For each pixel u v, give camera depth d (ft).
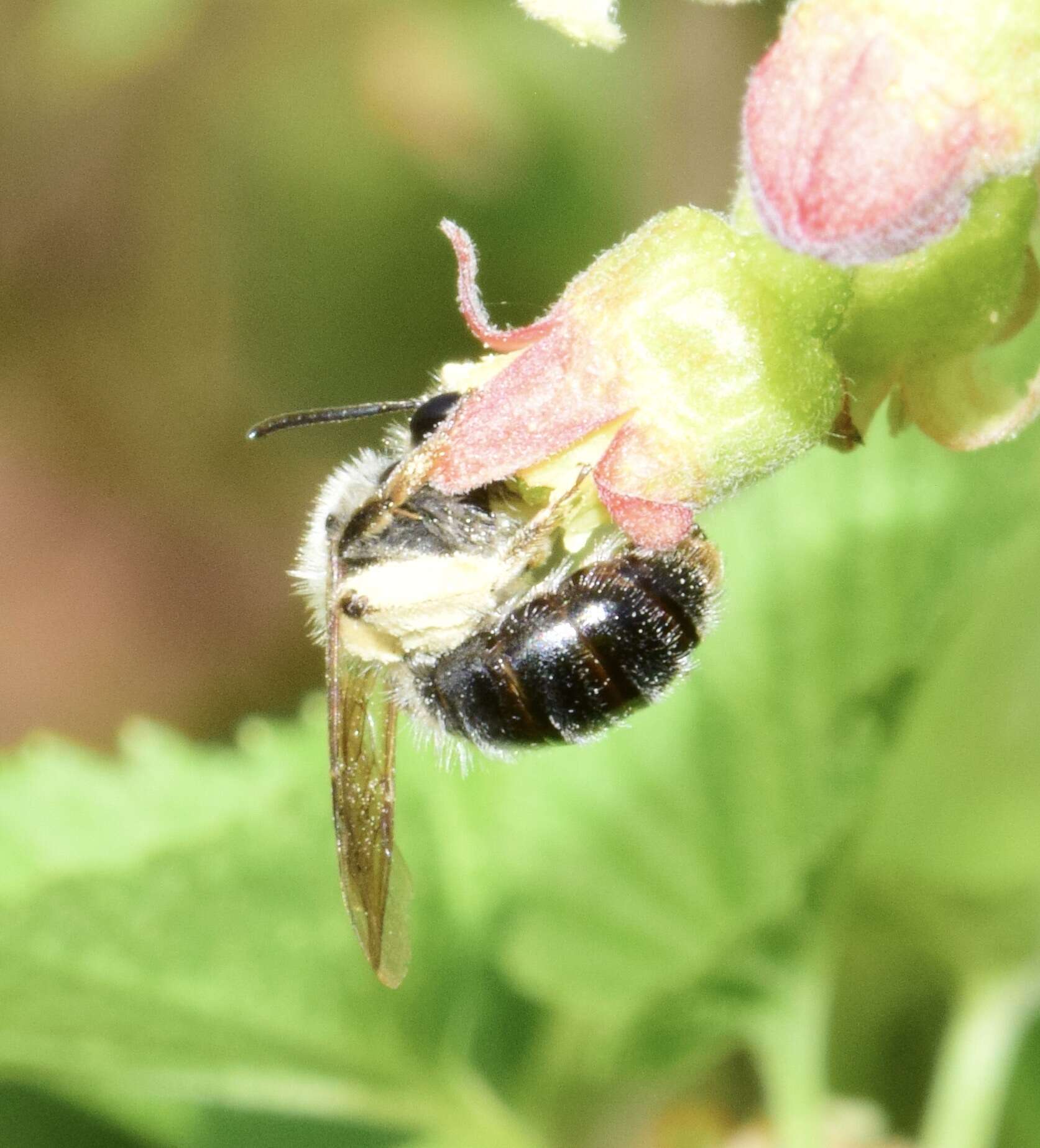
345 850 0.27
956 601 0.30
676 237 0.26
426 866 0.31
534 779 0.32
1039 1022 0.32
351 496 0.28
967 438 0.26
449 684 0.27
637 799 0.32
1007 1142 0.32
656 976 0.31
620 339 0.25
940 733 0.30
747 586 0.31
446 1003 0.31
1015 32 0.24
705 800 0.31
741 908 0.31
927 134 0.24
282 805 0.30
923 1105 0.31
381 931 0.27
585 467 0.25
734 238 0.26
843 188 0.24
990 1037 0.30
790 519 0.31
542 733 0.27
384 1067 0.31
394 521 0.28
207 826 0.30
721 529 0.32
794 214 0.24
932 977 0.31
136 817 0.31
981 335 0.26
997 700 0.30
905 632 0.31
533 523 0.26
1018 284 0.26
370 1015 0.30
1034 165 0.25
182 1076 0.30
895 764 0.30
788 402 0.25
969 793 0.30
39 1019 0.30
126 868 0.29
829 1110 0.31
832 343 0.26
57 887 0.29
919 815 0.30
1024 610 0.30
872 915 0.31
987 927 0.30
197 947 0.30
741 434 0.25
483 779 0.32
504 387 0.26
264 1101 0.31
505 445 0.25
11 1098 0.32
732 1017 0.31
